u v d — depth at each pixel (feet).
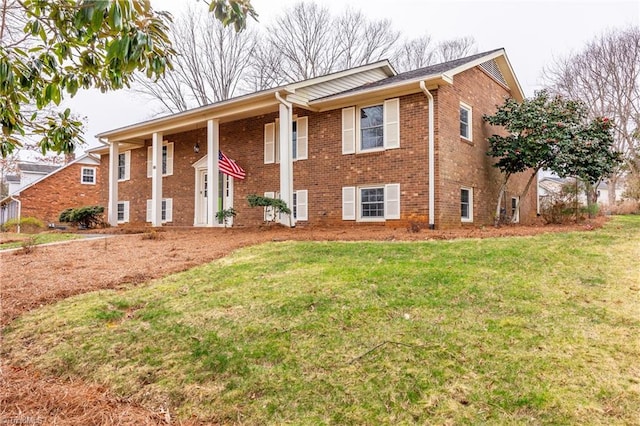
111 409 9.59
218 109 42.65
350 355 10.55
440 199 33.81
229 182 48.78
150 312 14.61
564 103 37.37
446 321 12.13
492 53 42.55
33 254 27.17
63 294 17.10
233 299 15.08
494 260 18.60
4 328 14.12
